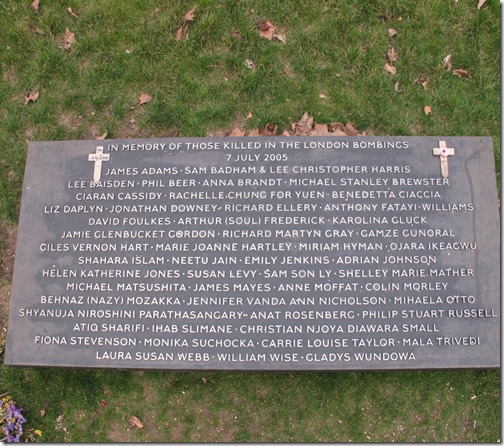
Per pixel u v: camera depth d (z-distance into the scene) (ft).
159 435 13.39
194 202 13.02
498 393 13.26
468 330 12.35
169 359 12.37
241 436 13.32
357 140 13.19
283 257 12.64
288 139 13.23
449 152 13.09
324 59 15.24
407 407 13.35
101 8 15.69
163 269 12.73
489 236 12.72
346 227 12.75
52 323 12.70
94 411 13.57
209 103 15.01
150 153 13.37
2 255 14.52
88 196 13.24
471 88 14.97
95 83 15.26
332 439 13.24
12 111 15.17
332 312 12.38
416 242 12.68
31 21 15.71
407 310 12.39
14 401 13.66
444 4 15.42
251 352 12.31
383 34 15.34
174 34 15.49
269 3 15.55
